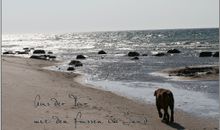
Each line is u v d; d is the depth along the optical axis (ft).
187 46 241.76
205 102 57.82
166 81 83.35
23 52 213.66
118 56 174.91
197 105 55.62
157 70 105.40
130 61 143.13
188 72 94.38
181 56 161.89
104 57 169.89
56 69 115.14
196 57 153.38
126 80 86.63
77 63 130.82
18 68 92.58
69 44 354.95
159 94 46.32
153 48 237.86
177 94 65.57
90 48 266.77
